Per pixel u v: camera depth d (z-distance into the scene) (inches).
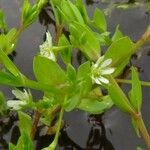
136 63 5.8
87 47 5.0
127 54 4.9
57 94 4.6
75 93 4.6
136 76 4.5
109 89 4.4
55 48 5.0
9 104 4.7
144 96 5.4
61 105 4.8
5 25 6.2
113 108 5.3
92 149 5.1
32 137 5.0
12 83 4.5
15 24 6.4
